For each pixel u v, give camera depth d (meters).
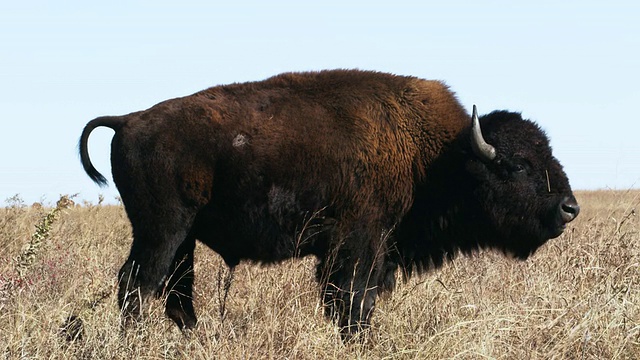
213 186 22.91
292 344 18.78
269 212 22.89
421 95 23.86
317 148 22.61
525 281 24.30
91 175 24.38
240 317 21.94
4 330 18.20
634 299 21.81
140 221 22.83
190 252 24.00
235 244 23.67
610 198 58.12
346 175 22.55
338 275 22.42
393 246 23.23
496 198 23.45
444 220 23.91
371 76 24.19
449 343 18.30
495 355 18.44
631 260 24.73
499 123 23.66
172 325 23.06
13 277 21.62
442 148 23.39
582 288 22.66
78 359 17.77
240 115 22.98
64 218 36.34
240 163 22.61
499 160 23.22
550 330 19.70
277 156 22.61
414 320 20.38
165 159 22.59
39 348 17.50
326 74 24.12
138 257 22.72
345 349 18.77
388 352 18.39
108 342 18.16
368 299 22.22
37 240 23.47
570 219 23.16
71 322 19.59
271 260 23.75
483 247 24.77
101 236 34.31
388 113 23.28
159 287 22.88
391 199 23.02
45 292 22.44
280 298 22.19
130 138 22.86
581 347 18.91
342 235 22.61
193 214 23.06
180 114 23.03
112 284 23.55
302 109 23.08
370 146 22.67
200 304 25.20
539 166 23.30
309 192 22.72
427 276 25.28
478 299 22.41
